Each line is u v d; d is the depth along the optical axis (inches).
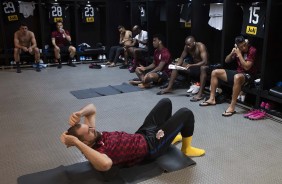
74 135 82.7
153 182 92.0
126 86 210.1
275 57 149.3
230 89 181.3
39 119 148.8
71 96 188.2
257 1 167.5
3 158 109.7
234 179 94.2
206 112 155.6
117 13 310.8
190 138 106.0
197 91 188.1
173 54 232.8
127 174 94.8
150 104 170.7
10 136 128.9
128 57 279.6
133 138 93.1
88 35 325.4
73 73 257.8
